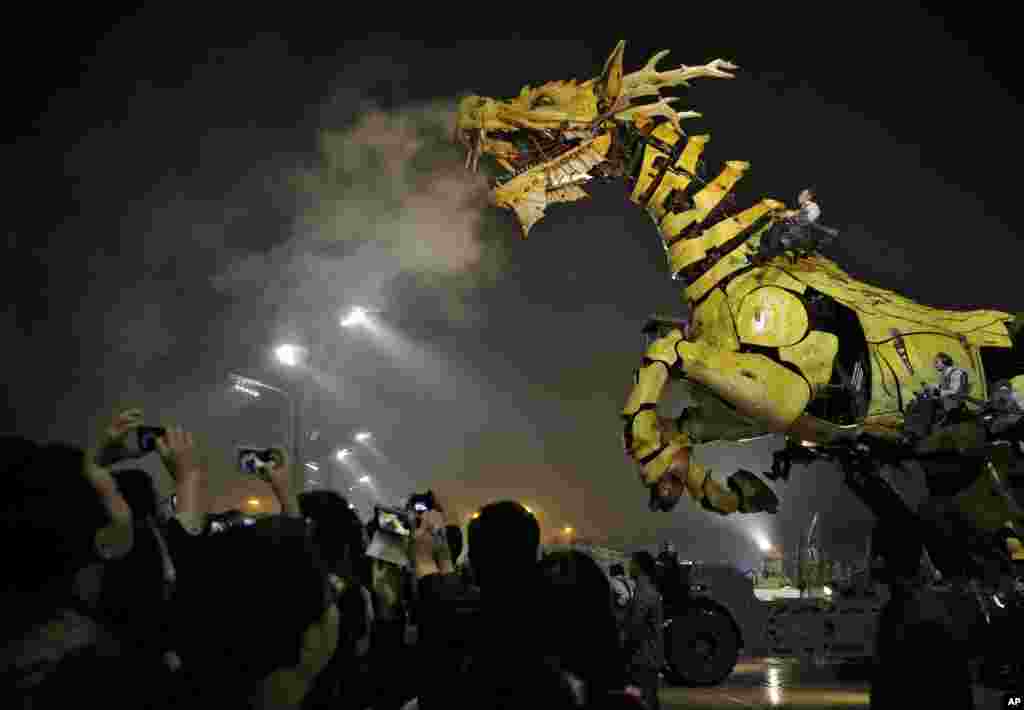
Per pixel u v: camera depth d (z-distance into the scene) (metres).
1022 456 9.95
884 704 5.11
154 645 3.21
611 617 3.32
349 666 4.02
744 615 15.88
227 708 2.72
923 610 5.11
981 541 9.77
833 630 15.64
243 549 2.76
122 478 3.74
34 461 2.45
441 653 4.19
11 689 2.26
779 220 12.01
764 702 12.84
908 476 10.69
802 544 18.70
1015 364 12.24
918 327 11.73
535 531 3.31
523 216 12.76
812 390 11.53
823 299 11.86
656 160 12.58
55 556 2.38
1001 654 9.20
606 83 12.72
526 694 3.04
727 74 12.80
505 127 12.76
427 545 5.09
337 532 4.25
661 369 11.55
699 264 12.17
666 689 14.58
